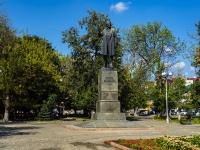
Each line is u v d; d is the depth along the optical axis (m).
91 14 45.53
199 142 13.14
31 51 39.94
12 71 36.56
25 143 14.42
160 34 51.62
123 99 46.50
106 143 14.41
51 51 51.81
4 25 36.56
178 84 48.78
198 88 42.41
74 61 47.28
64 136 17.70
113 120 23.92
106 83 24.81
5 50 37.97
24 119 42.66
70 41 45.91
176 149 11.89
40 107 41.16
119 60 44.59
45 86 40.88
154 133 20.19
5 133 19.59
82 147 13.23
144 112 88.38
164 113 58.88
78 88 46.69
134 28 52.53
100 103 24.44
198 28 38.62
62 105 61.22
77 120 41.03
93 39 44.72
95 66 44.81
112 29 26.16
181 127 27.42
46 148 12.82
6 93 37.56
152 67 51.97
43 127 25.30
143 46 52.66
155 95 49.62
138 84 55.28
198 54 36.94
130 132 20.61
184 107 47.62
